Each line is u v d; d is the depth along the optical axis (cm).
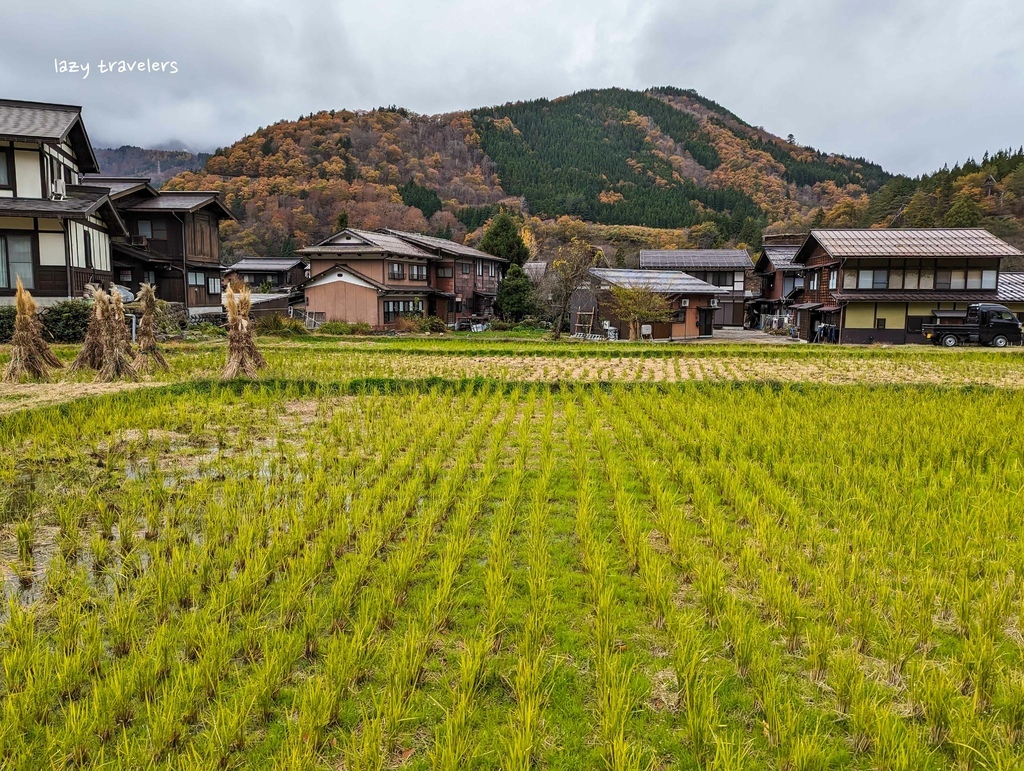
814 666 453
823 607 542
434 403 1394
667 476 889
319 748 379
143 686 417
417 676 440
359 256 4097
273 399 1384
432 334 3875
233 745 383
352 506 735
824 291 3934
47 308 2309
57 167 2542
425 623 495
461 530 674
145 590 530
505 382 1645
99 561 609
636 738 395
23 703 386
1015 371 1975
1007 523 699
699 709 402
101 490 809
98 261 2700
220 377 1545
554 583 577
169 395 1361
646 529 714
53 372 1565
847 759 382
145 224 3172
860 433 1084
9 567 604
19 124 2366
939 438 1023
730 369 2031
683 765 373
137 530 696
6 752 356
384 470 903
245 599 527
